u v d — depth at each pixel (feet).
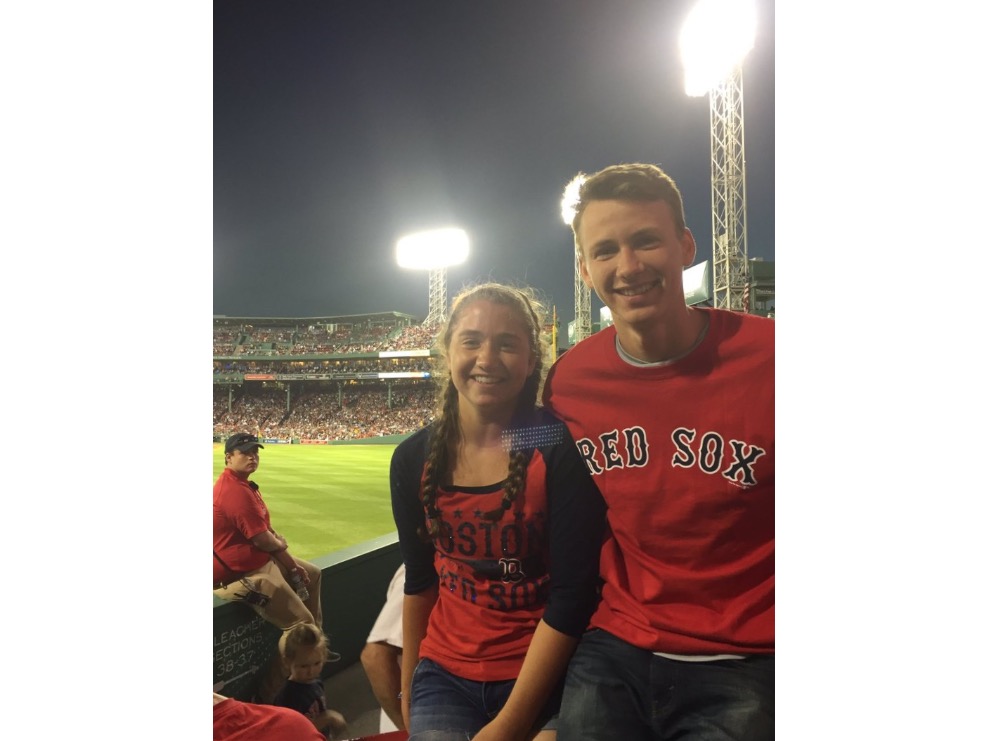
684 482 3.59
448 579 3.82
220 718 4.03
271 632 4.19
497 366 3.68
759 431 3.56
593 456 3.66
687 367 3.58
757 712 3.61
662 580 3.66
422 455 3.80
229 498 4.22
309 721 4.00
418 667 3.89
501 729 3.75
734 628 3.63
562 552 3.70
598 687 3.67
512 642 3.76
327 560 4.24
